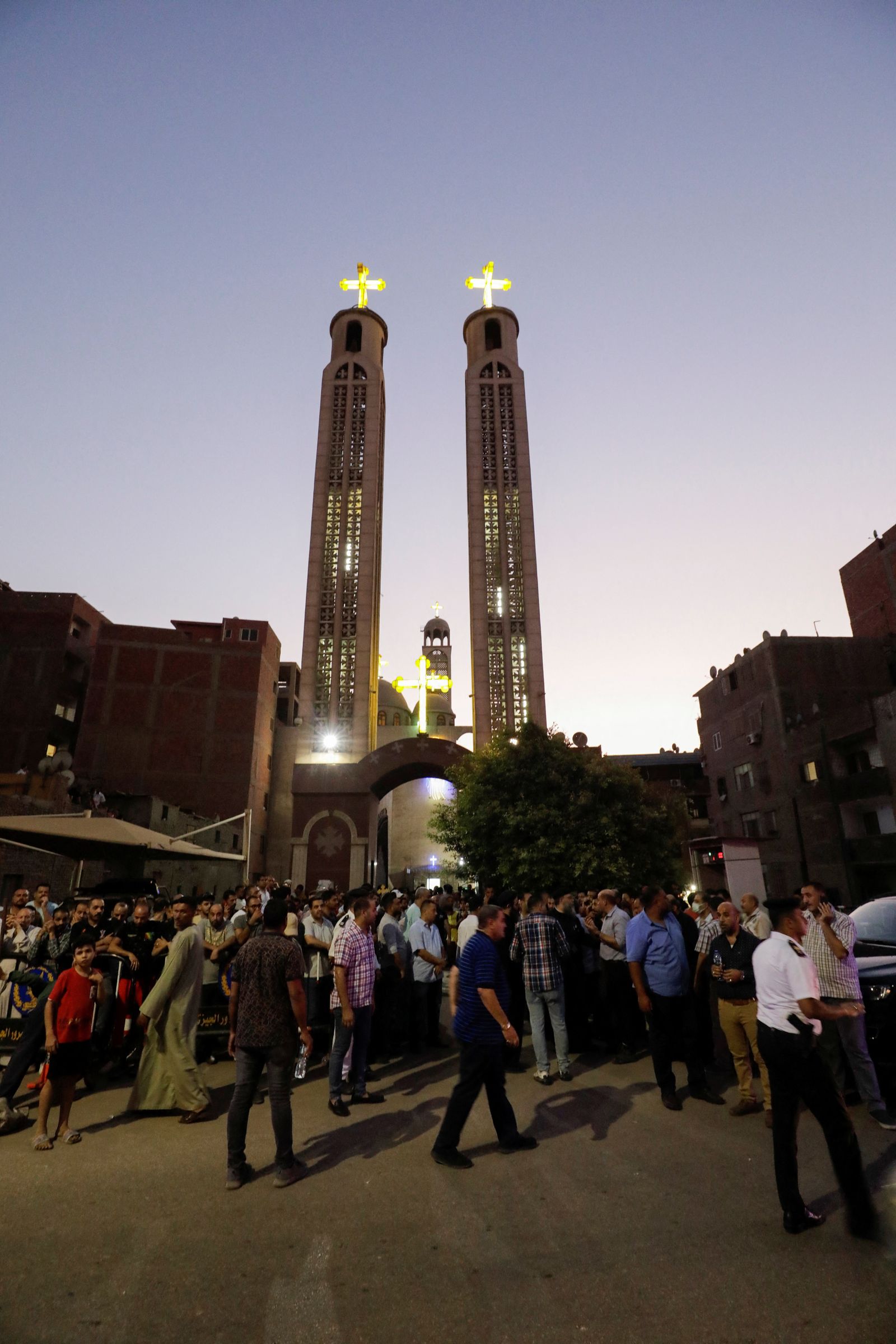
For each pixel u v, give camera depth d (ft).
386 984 31.12
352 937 23.52
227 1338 10.35
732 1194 14.93
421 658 302.66
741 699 137.59
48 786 86.89
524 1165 16.98
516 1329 10.45
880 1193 14.55
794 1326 10.32
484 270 359.25
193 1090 21.52
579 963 31.30
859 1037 19.69
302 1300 11.32
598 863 78.54
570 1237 13.26
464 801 92.79
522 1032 35.45
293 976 17.15
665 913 23.03
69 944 26.99
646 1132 19.16
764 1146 17.88
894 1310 10.62
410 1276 12.02
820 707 116.88
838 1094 13.46
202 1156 18.13
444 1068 28.35
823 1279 11.54
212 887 132.87
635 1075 25.62
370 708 269.03
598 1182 15.80
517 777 87.25
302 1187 15.94
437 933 34.19
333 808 153.48
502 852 84.89
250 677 172.45
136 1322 10.75
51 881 77.77
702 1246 12.75
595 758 91.91
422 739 156.46
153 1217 14.44
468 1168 16.88
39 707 160.86
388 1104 22.91
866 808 105.19
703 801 154.81
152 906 32.68
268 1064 16.87
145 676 166.71
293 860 150.30
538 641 276.00
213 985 30.04
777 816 123.75
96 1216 14.49
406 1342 10.19
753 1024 20.47
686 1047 22.62
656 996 22.00
